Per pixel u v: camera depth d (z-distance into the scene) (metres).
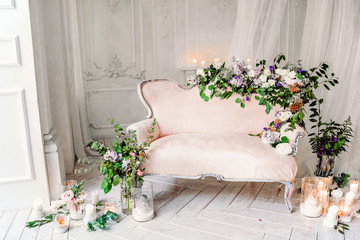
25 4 1.98
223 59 4.79
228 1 4.63
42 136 2.19
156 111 2.65
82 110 3.71
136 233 1.84
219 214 2.06
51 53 2.75
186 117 2.65
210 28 4.67
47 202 2.23
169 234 1.83
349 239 1.73
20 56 2.02
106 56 4.30
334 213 1.86
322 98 2.57
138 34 4.41
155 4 4.41
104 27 4.23
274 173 1.99
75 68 3.72
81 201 2.04
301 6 3.54
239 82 2.52
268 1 2.62
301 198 2.15
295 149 2.10
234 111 2.62
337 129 2.40
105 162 2.10
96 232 1.86
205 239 1.77
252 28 2.63
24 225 1.96
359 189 2.36
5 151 2.09
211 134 2.51
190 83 2.77
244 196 2.34
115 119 4.48
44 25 2.68
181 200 2.29
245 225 1.91
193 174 2.14
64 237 1.81
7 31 1.97
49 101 2.56
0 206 2.15
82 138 3.71
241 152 2.09
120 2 4.25
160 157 2.15
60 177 2.31
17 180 2.14
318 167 2.51
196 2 4.55
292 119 2.20
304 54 2.62
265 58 2.69
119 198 2.36
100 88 4.34
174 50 4.62
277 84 2.46
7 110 2.05
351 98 2.47
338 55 2.43
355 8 2.34
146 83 2.69
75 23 3.67
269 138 2.18
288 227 1.88
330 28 2.51
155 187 2.55
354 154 2.64
